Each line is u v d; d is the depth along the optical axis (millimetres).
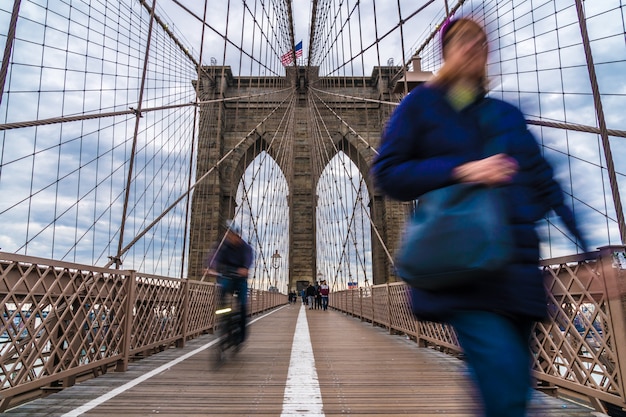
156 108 5762
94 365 2646
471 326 730
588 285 1824
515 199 807
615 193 3014
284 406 2105
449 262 722
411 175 798
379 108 29203
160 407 2082
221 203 28828
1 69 3270
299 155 31203
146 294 3555
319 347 4441
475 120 873
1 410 1910
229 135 30562
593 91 3162
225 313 3355
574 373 2041
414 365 3305
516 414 661
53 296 2221
